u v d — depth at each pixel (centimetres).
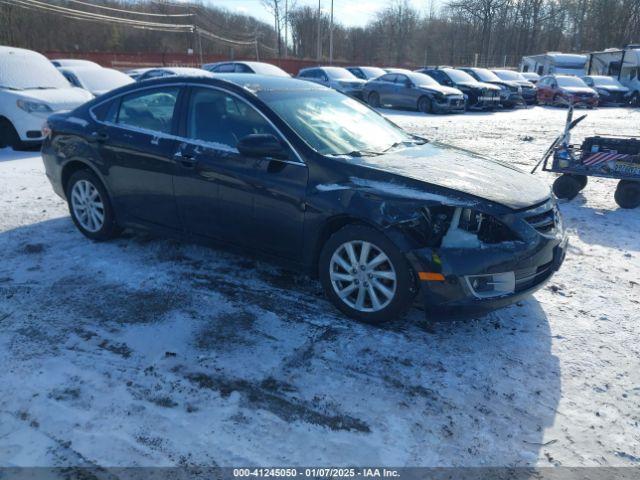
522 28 6850
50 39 5591
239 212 387
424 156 394
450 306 316
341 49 7612
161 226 443
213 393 279
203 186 399
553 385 294
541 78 2511
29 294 383
